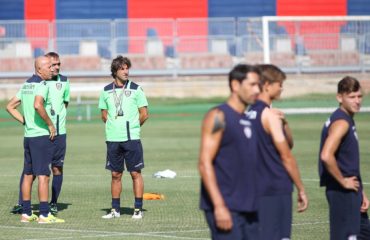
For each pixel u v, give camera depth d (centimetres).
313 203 4650
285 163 2642
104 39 13800
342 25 12938
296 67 12975
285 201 2659
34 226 4053
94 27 13775
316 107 11462
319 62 12862
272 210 2644
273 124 2634
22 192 4281
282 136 2633
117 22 13812
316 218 4175
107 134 4244
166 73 13850
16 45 13612
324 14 15650
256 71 2423
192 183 5588
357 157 2783
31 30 13650
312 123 10456
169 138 8812
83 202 4850
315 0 15638
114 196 4300
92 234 3812
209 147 2364
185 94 13700
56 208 4475
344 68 12750
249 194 2417
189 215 4325
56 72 4394
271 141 2648
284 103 11950
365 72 12681
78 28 13712
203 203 2394
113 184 4291
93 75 13675
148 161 6900
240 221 2414
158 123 10725
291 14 15688
